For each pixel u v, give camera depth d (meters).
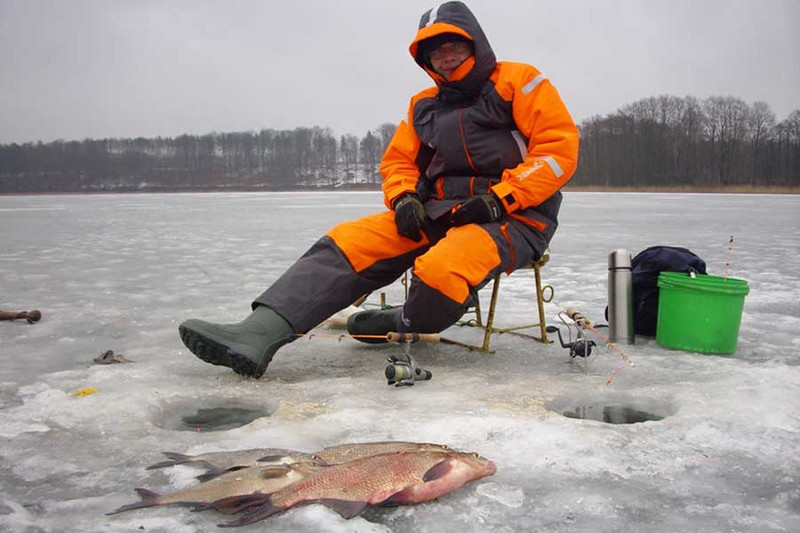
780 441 2.93
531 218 4.27
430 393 3.63
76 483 2.62
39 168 107.69
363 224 4.36
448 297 3.85
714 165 77.25
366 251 4.28
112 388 3.78
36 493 2.54
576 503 2.43
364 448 2.63
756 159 75.44
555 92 4.16
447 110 4.42
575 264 9.66
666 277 4.67
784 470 2.68
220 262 10.12
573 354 4.30
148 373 4.10
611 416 3.53
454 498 2.45
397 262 4.39
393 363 3.81
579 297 6.88
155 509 2.37
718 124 76.94
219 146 112.56
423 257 3.89
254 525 2.22
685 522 2.32
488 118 4.24
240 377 4.04
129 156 110.81
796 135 71.62
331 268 4.22
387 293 7.27
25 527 2.27
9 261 10.36
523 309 6.25
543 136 4.12
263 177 111.88
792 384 3.68
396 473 2.37
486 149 4.26
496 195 4.07
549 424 3.10
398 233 4.33
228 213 26.09
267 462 2.50
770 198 44.03
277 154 112.81
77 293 7.31
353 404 3.44
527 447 2.86
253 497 2.27
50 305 6.58
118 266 9.70
